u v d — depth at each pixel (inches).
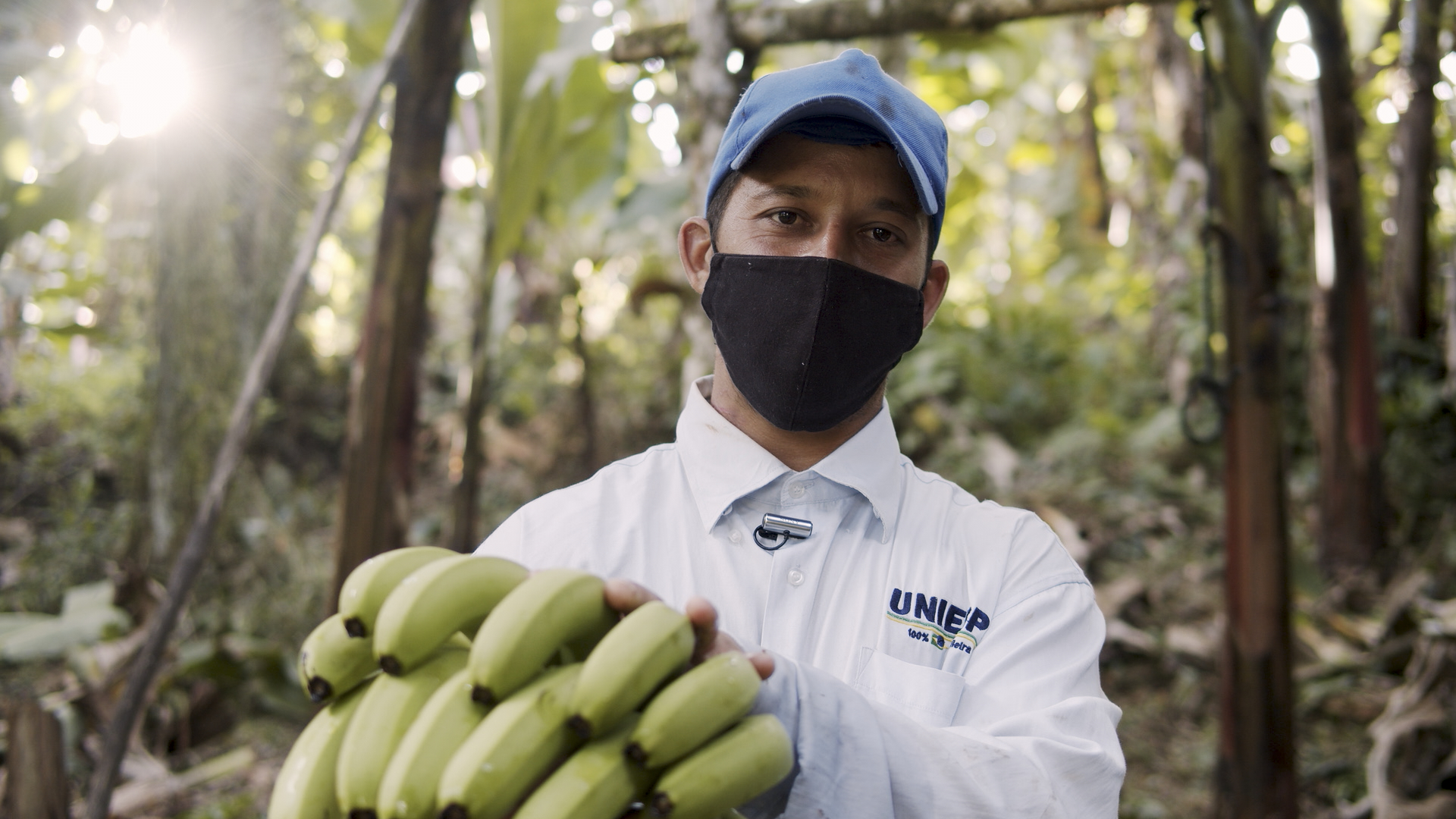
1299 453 307.4
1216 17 118.0
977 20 102.6
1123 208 409.4
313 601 196.4
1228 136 117.8
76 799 137.6
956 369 340.2
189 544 98.2
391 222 114.1
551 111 151.3
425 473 335.0
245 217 191.9
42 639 146.0
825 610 49.9
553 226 254.4
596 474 56.6
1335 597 222.8
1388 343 269.3
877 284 51.5
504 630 35.5
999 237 481.7
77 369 271.6
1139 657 213.2
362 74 205.8
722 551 51.0
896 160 51.3
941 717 45.3
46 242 283.4
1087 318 410.9
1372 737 170.6
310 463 285.7
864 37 107.6
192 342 184.7
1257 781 117.3
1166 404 339.6
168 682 158.9
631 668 34.1
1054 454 310.3
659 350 337.1
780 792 38.9
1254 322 117.4
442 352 361.1
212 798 152.6
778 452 55.5
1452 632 157.4
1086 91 346.0
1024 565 50.8
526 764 33.1
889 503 52.5
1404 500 248.2
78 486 234.8
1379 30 280.8
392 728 35.6
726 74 107.3
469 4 115.7
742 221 53.5
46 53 161.2
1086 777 43.2
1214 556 251.4
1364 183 288.5
